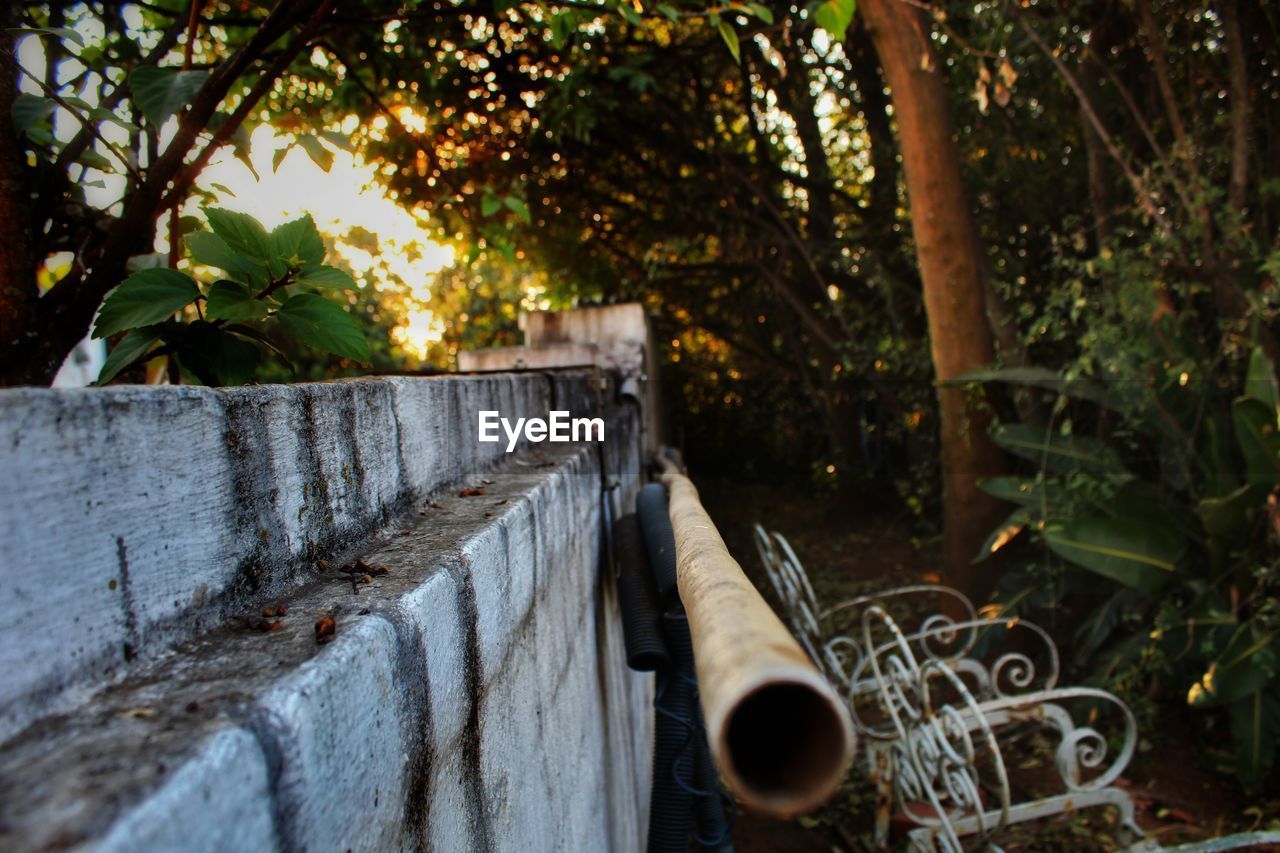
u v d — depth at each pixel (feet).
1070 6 16.06
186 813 1.28
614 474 9.12
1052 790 12.28
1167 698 14.34
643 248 29.66
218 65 5.00
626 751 8.66
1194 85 14.96
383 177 11.21
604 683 7.14
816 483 34.58
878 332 25.09
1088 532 13.97
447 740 2.55
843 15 5.96
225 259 3.18
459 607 2.70
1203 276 13.76
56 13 4.58
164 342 3.41
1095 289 14.29
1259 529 12.89
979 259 16.56
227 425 2.14
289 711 1.61
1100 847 10.96
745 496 36.35
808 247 26.45
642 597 6.50
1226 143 14.44
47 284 5.93
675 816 6.60
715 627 2.14
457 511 3.61
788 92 25.81
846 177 27.99
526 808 3.67
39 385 3.74
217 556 2.06
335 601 2.28
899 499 30.66
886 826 10.78
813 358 34.81
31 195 3.92
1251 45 13.80
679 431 40.14
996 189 20.65
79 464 1.61
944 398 17.17
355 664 1.91
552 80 16.72
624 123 24.08
